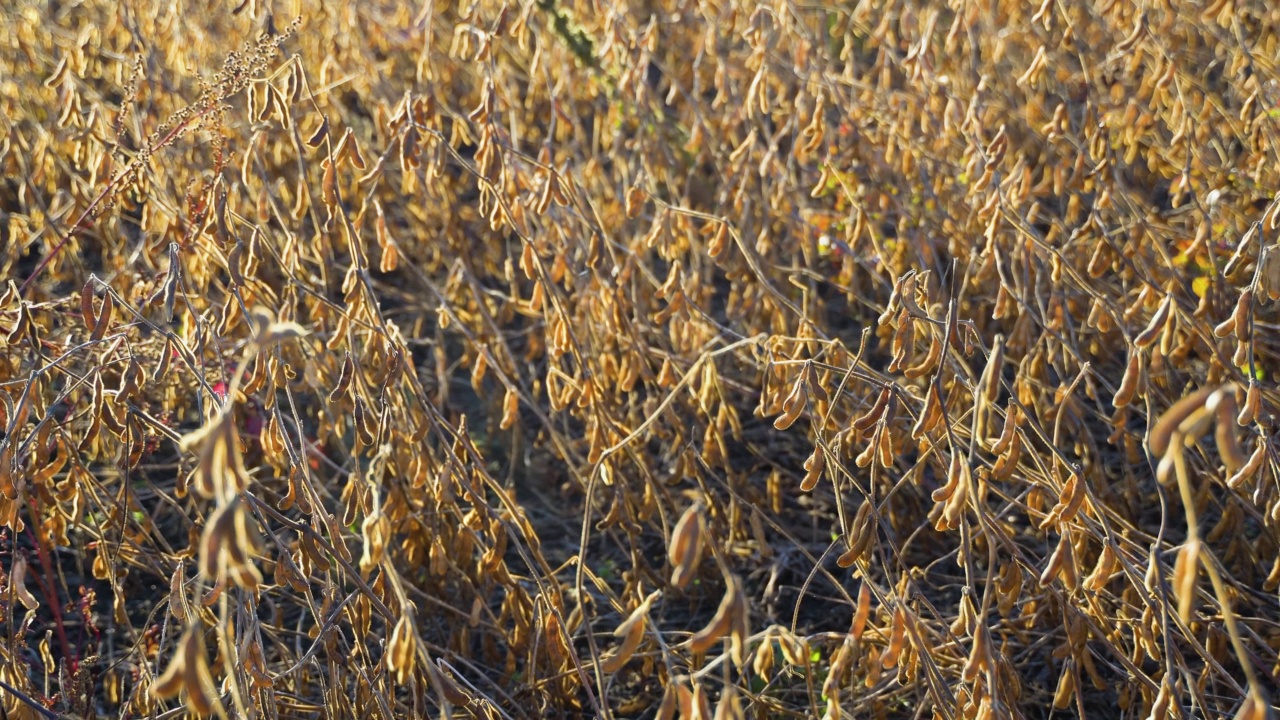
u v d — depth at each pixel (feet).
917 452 11.02
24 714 7.05
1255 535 10.16
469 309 12.59
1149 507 10.73
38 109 13.50
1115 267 9.87
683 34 15.11
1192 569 4.23
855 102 12.62
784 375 8.89
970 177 9.70
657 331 10.89
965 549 5.87
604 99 14.74
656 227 9.63
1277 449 8.45
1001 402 11.63
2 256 14.21
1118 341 11.14
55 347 8.61
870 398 9.54
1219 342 8.47
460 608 9.70
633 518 10.85
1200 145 10.94
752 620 9.87
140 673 7.52
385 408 7.54
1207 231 8.65
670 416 10.04
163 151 10.91
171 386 9.14
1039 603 8.85
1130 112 10.36
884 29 12.51
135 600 10.26
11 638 7.19
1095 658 8.94
